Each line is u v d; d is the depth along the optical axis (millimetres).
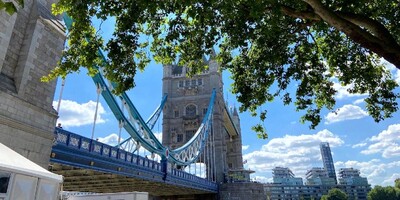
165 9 10648
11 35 13828
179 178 44375
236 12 10812
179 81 86750
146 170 33344
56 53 15992
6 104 12641
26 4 14953
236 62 15375
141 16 11281
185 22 12453
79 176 29859
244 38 12203
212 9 10547
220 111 81625
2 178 5301
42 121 14445
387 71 14812
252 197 64562
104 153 25172
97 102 25078
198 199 65750
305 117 15297
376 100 14555
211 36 12492
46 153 14320
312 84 14805
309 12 10258
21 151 12977
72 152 21141
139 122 34719
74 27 10562
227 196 64875
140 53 12891
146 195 14391
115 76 11375
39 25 15008
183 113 81562
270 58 13680
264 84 14492
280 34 13031
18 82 13578
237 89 15023
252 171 82438
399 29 11969
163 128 80438
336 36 14188
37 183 6066
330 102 15336
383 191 140875
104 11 10023
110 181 34438
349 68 14516
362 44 9148
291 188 193000
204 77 85562
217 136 77000
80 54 10836
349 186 197500
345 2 10086
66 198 14523
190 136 78188
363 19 9203
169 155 43219
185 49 13531
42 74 14891
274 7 9070
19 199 5531
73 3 10133
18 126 12938
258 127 15109
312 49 14812
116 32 11125
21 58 14141
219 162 73375
